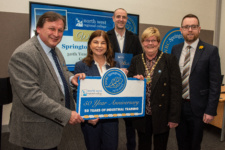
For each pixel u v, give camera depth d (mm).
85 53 3172
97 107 1293
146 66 1490
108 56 1501
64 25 1167
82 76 1236
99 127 1429
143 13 3596
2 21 2666
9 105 2898
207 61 1558
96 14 3164
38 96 982
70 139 2619
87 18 3102
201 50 1596
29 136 1048
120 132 2873
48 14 1077
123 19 2232
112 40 2213
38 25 1102
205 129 3051
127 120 2018
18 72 975
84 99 1258
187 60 1647
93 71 1424
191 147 1710
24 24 2785
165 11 3789
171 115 1406
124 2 3412
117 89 1329
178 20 3945
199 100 1598
